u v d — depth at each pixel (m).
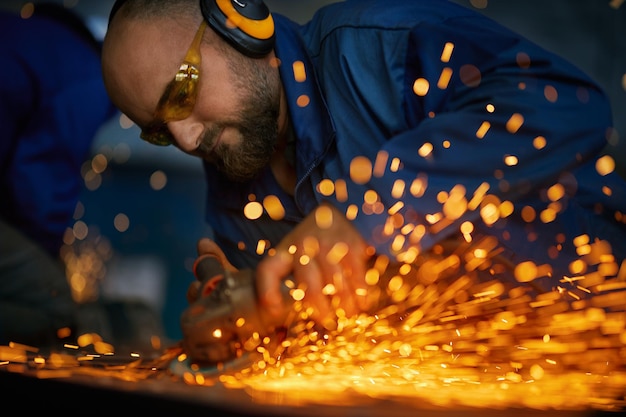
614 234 2.13
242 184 2.31
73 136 3.36
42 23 3.36
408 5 2.12
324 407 1.13
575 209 2.07
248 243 2.40
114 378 1.49
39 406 1.42
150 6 1.95
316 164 2.09
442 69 1.98
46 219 3.38
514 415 1.17
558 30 6.11
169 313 6.98
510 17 6.10
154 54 1.91
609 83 6.10
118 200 7.15
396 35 2.04
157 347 3.50
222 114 1.96
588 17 6.05
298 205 2.16
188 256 7.20
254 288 1.54
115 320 3.85
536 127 1.81
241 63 1.97
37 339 3.25
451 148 1.81
